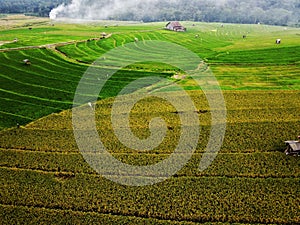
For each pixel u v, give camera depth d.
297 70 113.38
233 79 101.88
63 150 57.53
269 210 43.09
